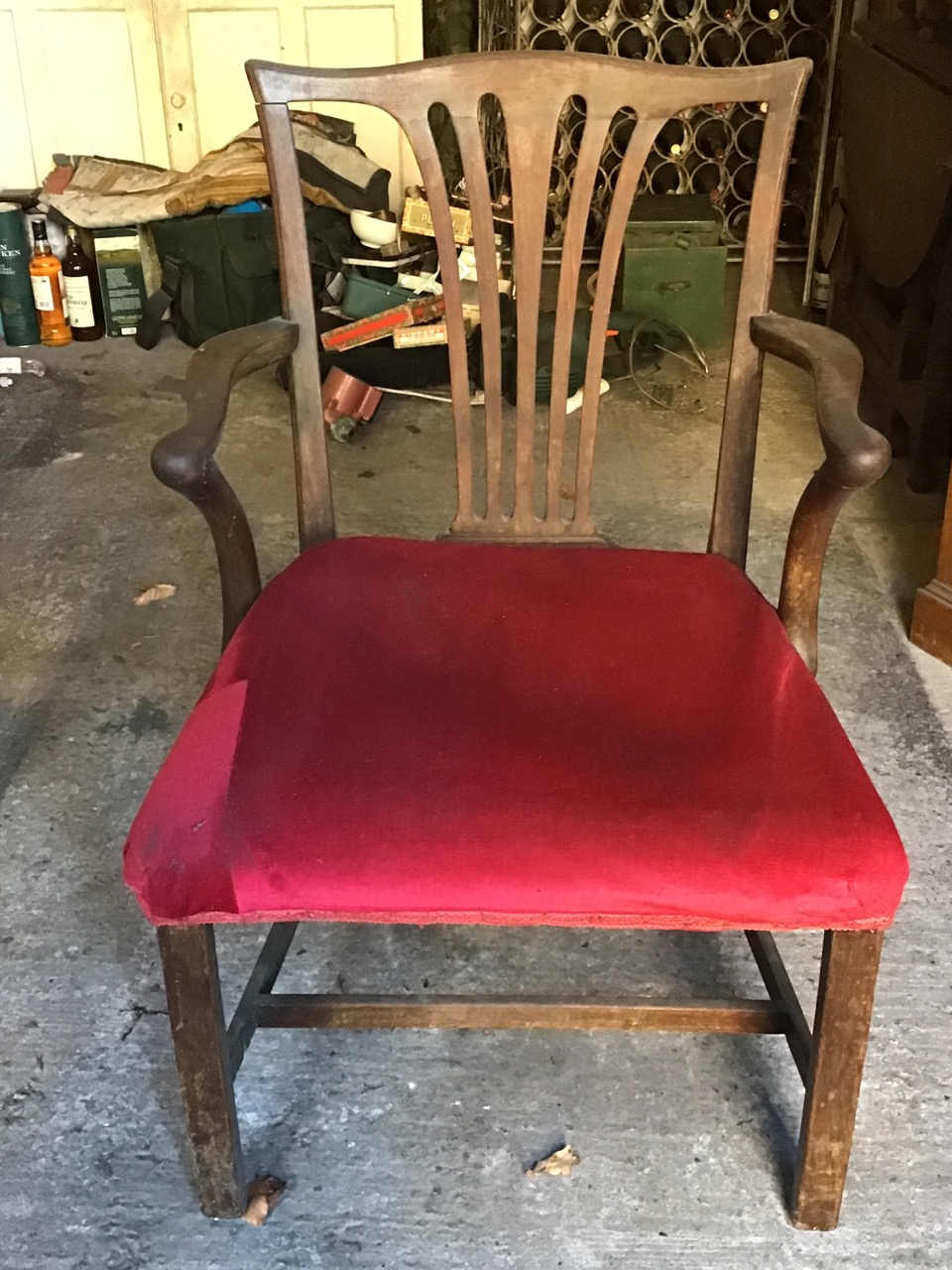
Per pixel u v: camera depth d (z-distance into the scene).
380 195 3.08
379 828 0.85
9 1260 1.07
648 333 3.03
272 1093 1.22
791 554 1.07
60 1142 1.17
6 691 1.85
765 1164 1.15
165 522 2.34
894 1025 1.30
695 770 0.88
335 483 2.51
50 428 2.74
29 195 3.29
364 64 3.35
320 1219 1.10
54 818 1.59
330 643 1.02
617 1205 1.11
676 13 3.60
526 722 0.92
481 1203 1.12
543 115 1.17
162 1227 1.10
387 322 2.78
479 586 1.11
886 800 1.62
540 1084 1.23
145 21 3.24
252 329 1.13
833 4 3.43
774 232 1.16
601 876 0.83
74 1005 1.32
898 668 1.90
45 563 2.19
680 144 3.76
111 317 3.27
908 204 2.32
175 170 3.41
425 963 1.38
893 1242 1.08
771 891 0.83
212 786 0.88
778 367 3.06
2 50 3.26
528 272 1.21
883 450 0.93
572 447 2.65
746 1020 1.07
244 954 1.39
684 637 1.03
